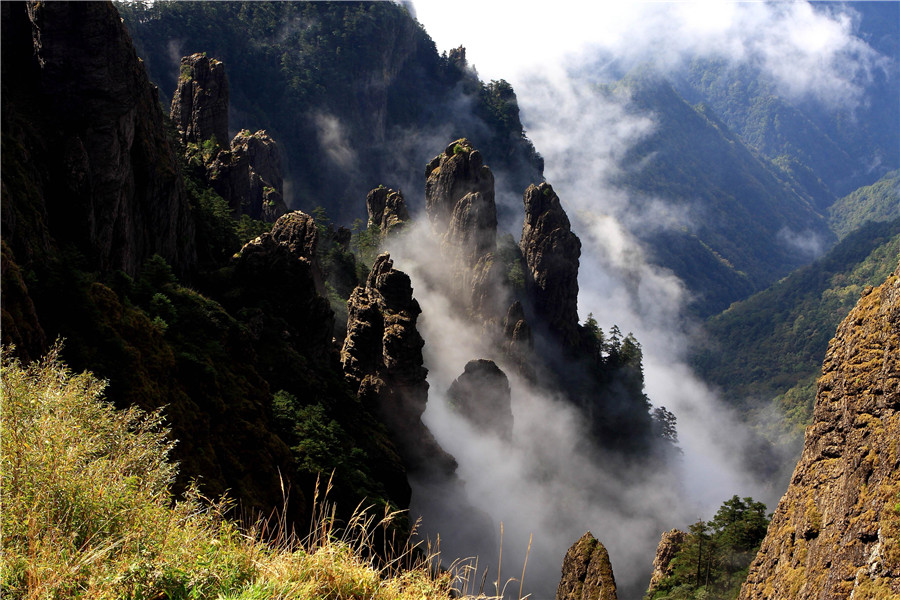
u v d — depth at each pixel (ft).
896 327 93.04
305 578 27.55
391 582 28.78
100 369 104.42
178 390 121.70
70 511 26.35
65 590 22.94
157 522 27.48
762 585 106.22
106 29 159.22
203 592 24.86
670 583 234.79
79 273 117.29
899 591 75.66
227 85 367.25
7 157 137.18
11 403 30.53
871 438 91.40
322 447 151.53
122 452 32.27
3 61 156.04
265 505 122.62
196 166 328.90
